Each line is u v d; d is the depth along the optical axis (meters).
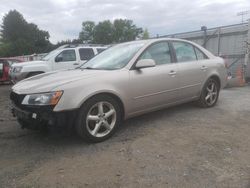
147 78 4.99
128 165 3.64
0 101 9.02
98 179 3.33
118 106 4.67
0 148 4.36
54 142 4.54
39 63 11.05
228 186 3.09
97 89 4.33
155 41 5.45
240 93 8.68
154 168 3.54
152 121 5.49
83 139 4.35
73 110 4.12
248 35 11.93
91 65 5.43
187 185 3.13
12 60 15.80
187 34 14.91
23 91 4.30
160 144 4.31
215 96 6.59
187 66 5.75
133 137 4.64
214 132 4.79
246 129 4.92
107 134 4.54
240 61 12.55
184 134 4.72
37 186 3.23
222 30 13.14
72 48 11.75
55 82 4.29
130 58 5.00
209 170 3.45
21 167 3.71
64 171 3.55
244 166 3.53
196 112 6.07
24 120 4.35
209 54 6.56
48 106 4.02
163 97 5.32
